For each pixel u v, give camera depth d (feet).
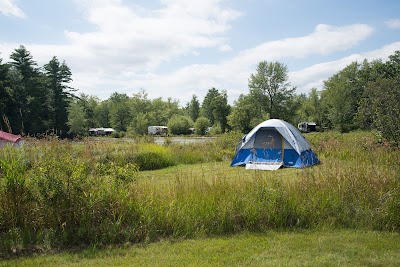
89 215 16.06
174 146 57.26
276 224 17.95
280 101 191.21
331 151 45.83
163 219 17.02
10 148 19.61
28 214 15.76
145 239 15.93
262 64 190.39
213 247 15.28
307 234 16.97
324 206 18.98
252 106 194.80
